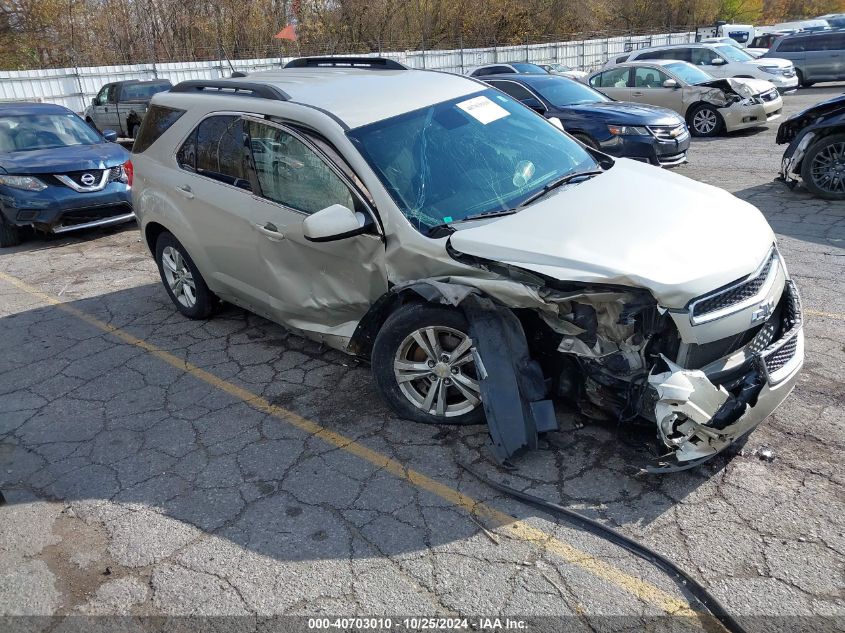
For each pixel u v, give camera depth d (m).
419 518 3.23
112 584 2.98
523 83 11.20
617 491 3.29
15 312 6.35
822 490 3.21
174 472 3.73
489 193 3.98
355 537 3.14
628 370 3.22
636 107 10.52
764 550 2.89
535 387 3.47
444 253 3.55
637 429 3.56
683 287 3.00
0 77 19.38
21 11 28.67
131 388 4.71
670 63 14.35
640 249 3.24
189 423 4.21
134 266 7.56
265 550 3.10
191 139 5.10
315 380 4.61
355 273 4.00
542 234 3.45
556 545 3.01
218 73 23.66
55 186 8.29
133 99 17.53
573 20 39.12
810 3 64.62
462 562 2.95
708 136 13.66
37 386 4.85
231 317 5.84
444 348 3.76
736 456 3.49
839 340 4.62
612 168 4.41
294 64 5.92
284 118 4.32
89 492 3.62
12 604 2.91
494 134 4.41
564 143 4.66
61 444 4.09
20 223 8.28
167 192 5.31
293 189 4.25
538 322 3.52
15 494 3.64
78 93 20.95
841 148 7.94
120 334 5.66
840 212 7.60
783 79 17.28
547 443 3.66
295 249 4.27
